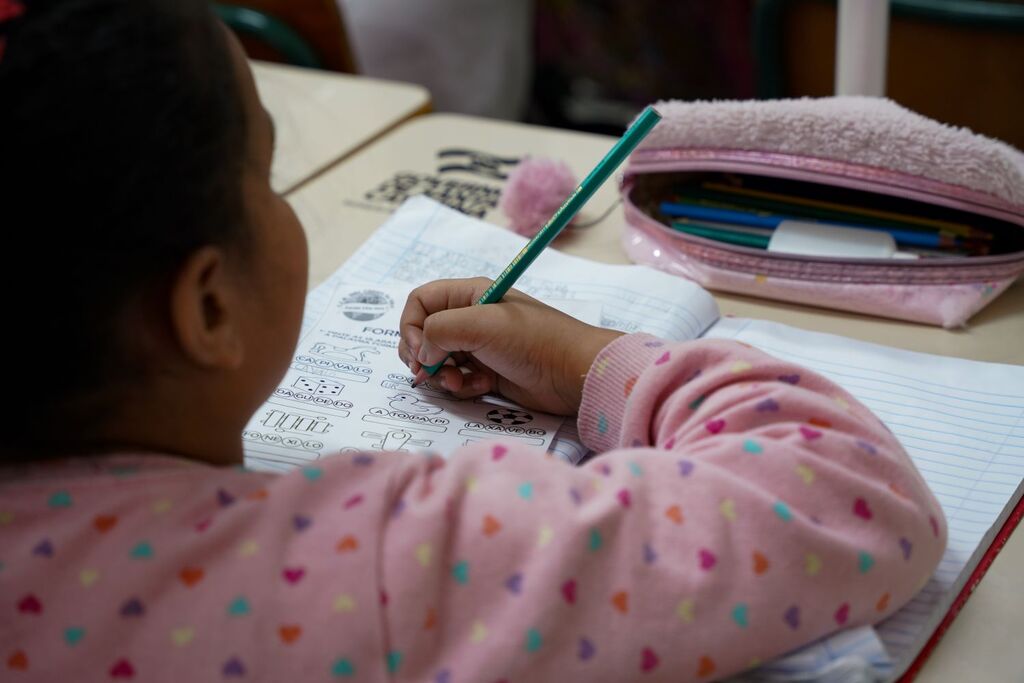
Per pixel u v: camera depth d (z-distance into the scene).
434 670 0.42
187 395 0.47
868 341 0.75
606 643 0.43
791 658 0.47
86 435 0.46
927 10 1.17
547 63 2.40
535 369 0.65
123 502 0.44
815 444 0.50
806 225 0.82
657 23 2.26
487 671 0.42
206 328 0.45
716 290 0.82
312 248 0.88
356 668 0.41
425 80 1.92
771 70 1.29
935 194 0.76
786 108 0.79
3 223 0.40
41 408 0.44
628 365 0.60
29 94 0.39
